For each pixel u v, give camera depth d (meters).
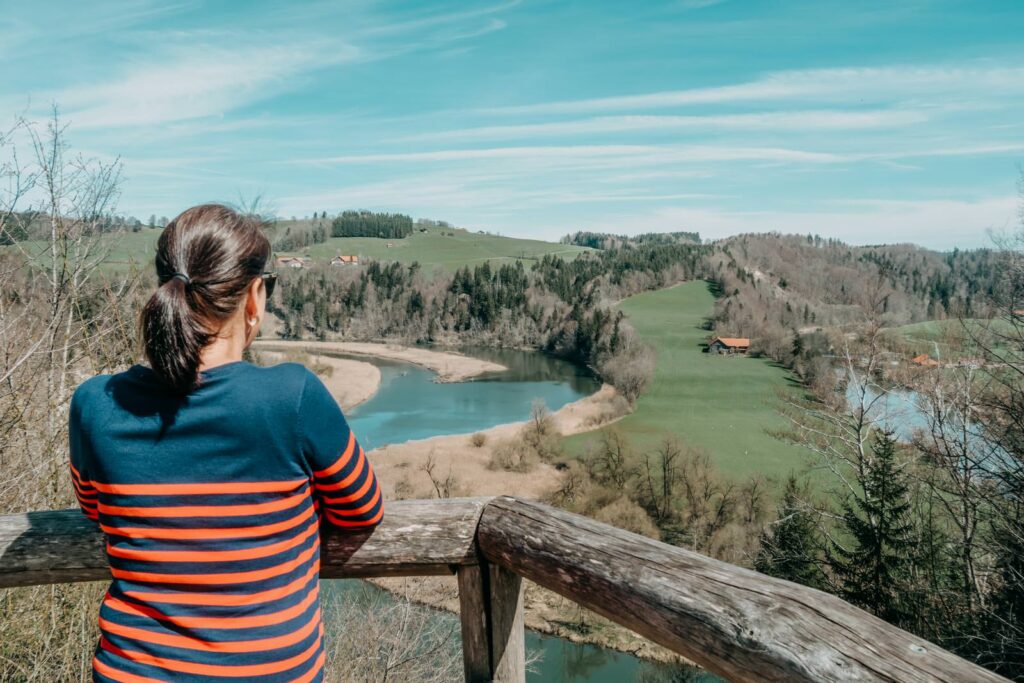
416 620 6.48
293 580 1.12
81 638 3.20
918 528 14.33
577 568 1.32
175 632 1.05
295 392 1.11
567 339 99.00
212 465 1.08
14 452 3.64
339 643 5.78
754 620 1.03
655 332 105.06
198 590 1.06
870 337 15.73
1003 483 9.70
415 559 1.55
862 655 0.92
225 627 1.05
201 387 1.10
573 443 46.94
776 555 17.28
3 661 3.00
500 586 1.58
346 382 70.44
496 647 1.61
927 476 12.30
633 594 1.21
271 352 86.44
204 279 1.10
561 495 34.50
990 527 10.46
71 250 3.97
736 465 41.06
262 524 1.08
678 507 32.91
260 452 1.08
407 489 33.72
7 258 3.86
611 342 83.69
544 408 43.91
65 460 3.83
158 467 1.08
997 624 9.06
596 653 19.92
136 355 4.06
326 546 1.56
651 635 1.19
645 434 50.09
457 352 102.75
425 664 6.01
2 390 3.66
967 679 0.83
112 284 3.95
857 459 15.30
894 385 14.18
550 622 21.62
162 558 1.06
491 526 1.52
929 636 11.70
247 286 1.17
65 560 1.63
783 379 72.06
